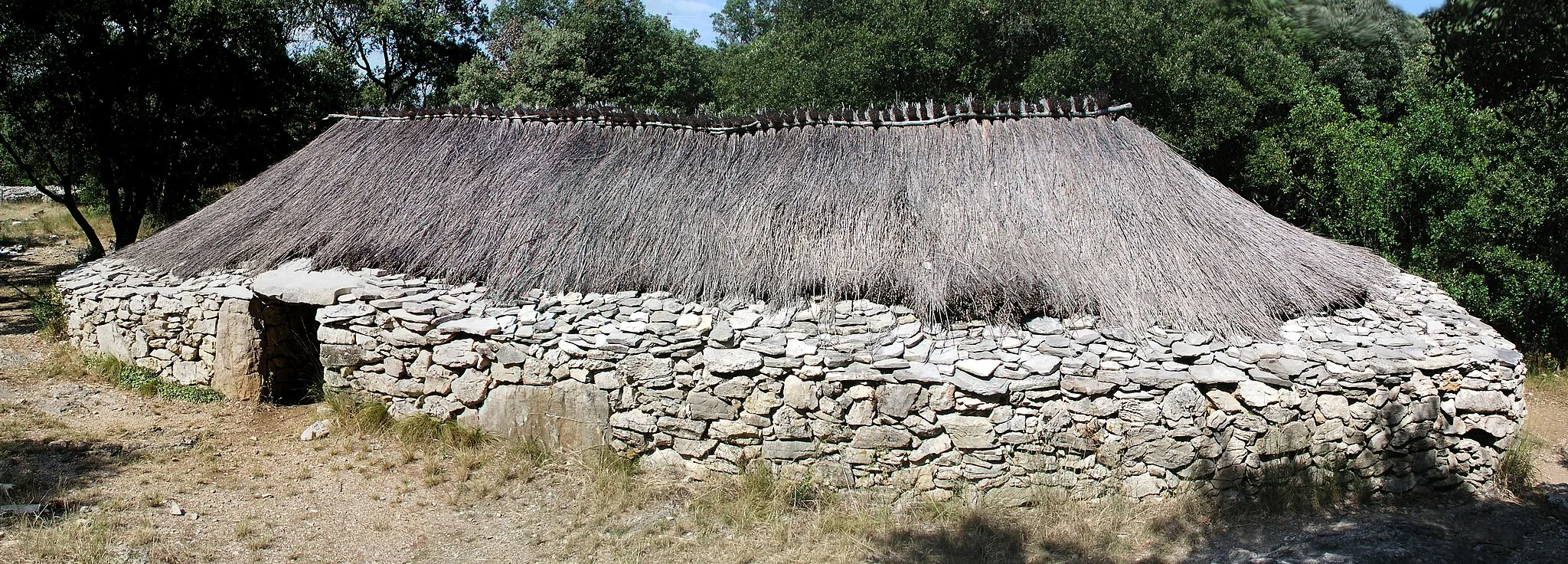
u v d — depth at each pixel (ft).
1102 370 21.45
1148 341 21.85
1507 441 23.79
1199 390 21.50
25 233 66.49
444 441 24.76
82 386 28.94
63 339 33.94
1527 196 36.81
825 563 19.54
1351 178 41.83
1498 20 17.10
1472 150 38.19
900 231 24.00
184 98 49.60
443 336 24.84
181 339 28.81
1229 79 51.34
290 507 21.65
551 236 25.61
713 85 88.94
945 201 24.49
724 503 21.97
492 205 26.89
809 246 24.02
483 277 25.68
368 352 25.89
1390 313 24.80
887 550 20.02
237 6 48.73
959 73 51.70
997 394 21.35
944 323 22.45
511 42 83.25
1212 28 49.80
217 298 27.76
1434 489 23.11
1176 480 21.62
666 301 23.84
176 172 55.77
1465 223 37.22
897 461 22.08
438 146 29.58
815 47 58.23
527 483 23.15
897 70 53.31
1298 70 54.80
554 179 27.02
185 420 26.53
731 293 23.59
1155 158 25.58
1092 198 24.09
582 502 22.24
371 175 29.37
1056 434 21.58
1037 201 24.14
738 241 24.39
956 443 21.74
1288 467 21.90
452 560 19.62
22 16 41.98
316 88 57.36
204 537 19.84
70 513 20.11
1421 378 22.49
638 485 22.98
